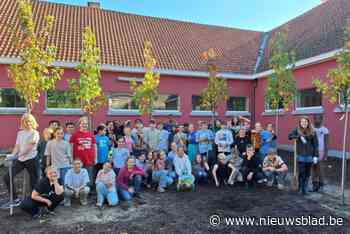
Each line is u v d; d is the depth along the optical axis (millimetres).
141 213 5895
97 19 17156
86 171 6547
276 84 9836
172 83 15727
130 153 8250
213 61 16953
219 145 8750
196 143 9305
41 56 7871
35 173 6117
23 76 7605
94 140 7191
